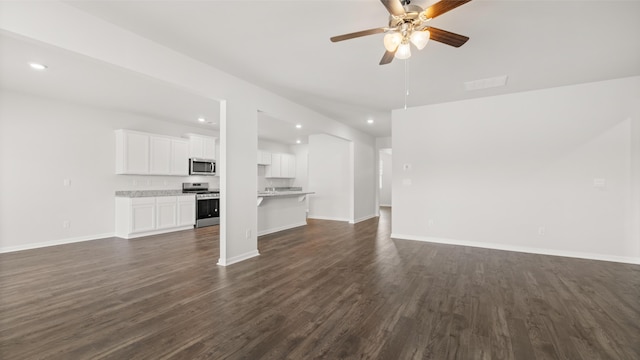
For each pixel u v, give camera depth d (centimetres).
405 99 470
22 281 299
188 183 678
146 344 186
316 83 396
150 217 548
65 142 481
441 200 493
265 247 456
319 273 329
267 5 223
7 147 422
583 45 283
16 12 196
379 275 323
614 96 381
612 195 383
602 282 301
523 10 226
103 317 222
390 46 219
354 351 180
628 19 236
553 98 414
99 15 236
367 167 812
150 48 278
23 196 436
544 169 420
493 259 389
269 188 898
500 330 205
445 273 330
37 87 403
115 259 384
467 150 473
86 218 506
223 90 355
